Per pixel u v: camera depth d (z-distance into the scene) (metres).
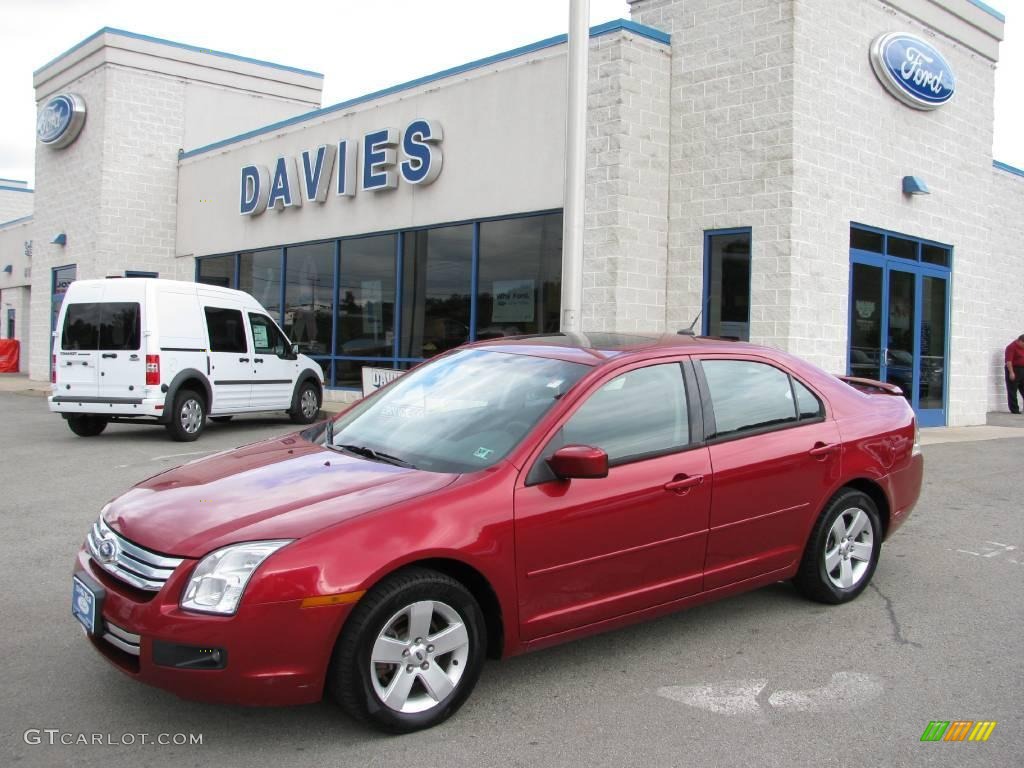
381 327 16.06
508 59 13.66
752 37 11.91
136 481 8.90
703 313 12.40
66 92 22.70
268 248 18.75
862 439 5.37
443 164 14.72
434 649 3.70
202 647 3.33
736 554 4.75
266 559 3.39
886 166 13.20
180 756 3.46
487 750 3.55
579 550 4.08
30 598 5.29
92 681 4.14
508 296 13.84
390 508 3.67
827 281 12.12
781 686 4.22
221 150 20.17
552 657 4.57
